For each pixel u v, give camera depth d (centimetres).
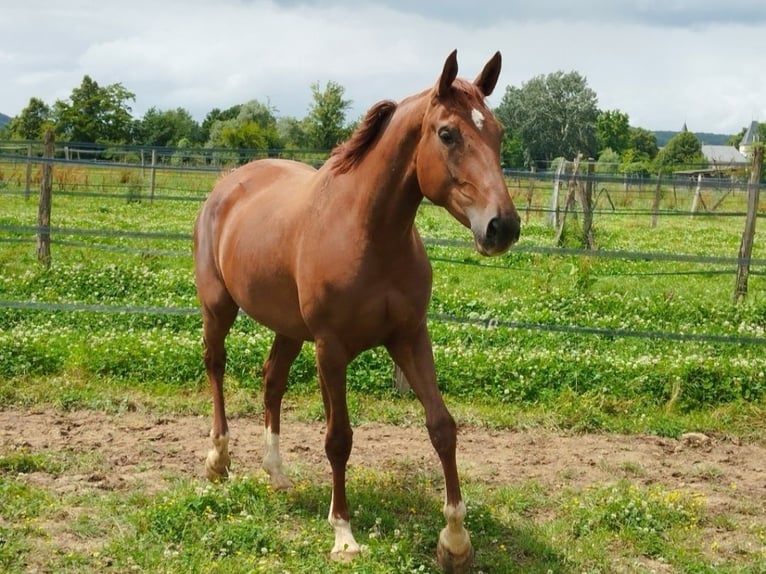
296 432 630
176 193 2550
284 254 438
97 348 752
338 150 416
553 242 1527
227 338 771
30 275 1045
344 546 413
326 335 406
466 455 591
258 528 430
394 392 714
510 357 759
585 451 610
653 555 441
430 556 424
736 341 754
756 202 1037
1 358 725
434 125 362
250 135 4253
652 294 1114
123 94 5859
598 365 746
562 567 421
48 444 581
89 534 437
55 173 2467
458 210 360
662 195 2892
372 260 388
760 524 483
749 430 664
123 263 1214
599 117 8281
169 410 665
